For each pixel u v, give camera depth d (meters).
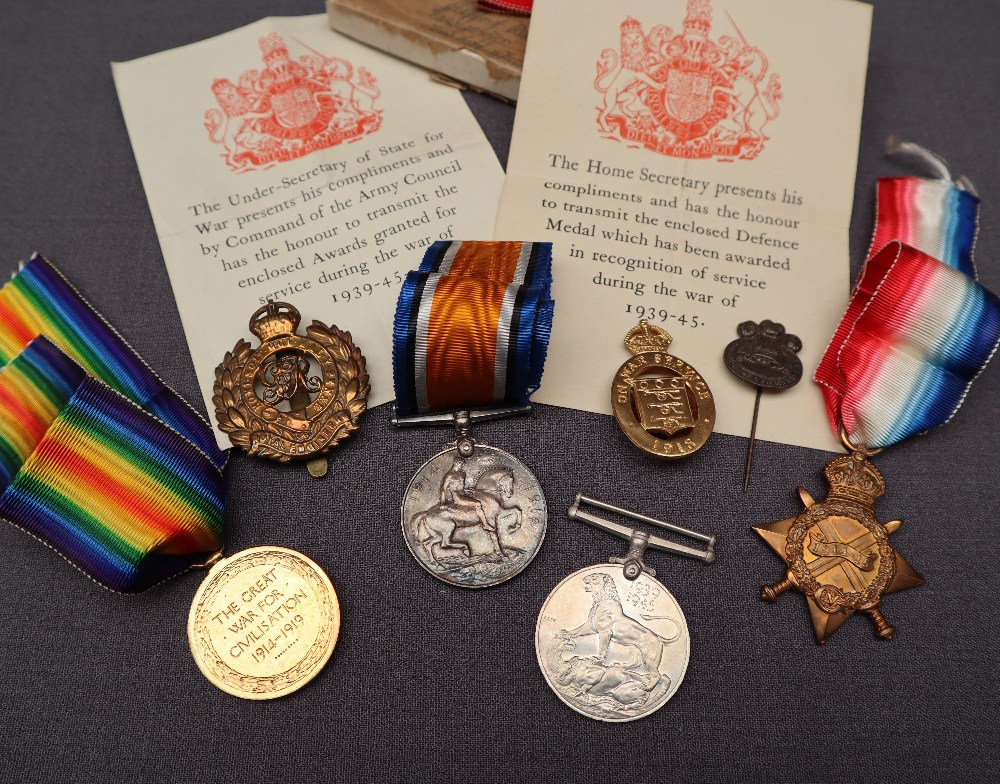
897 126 0.30
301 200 0.28
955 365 0.26
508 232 0.27
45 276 0.26
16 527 0.24
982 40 0.32
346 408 0.25
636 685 0.22
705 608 0.23
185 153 0.29
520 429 0.25
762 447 0.25
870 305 0.26
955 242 0.28
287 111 0.29
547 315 0.25
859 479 0.25
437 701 0.22
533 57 0.29
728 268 0.27
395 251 0.27
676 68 0.29
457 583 0.23
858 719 0.23
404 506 0.24
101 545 0.23
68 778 0.22
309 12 0.32
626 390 0.25
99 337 0.26
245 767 0.22
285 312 0.26
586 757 0.22
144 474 0.23
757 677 0.23
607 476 0.25
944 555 0.24
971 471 0.25
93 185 0.28
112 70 0.30
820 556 0.24
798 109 0.29
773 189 0.28
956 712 0.23
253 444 0.24
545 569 0.24
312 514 0.24
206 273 0.27
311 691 0.22
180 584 0.23
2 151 0.29
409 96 0.30
